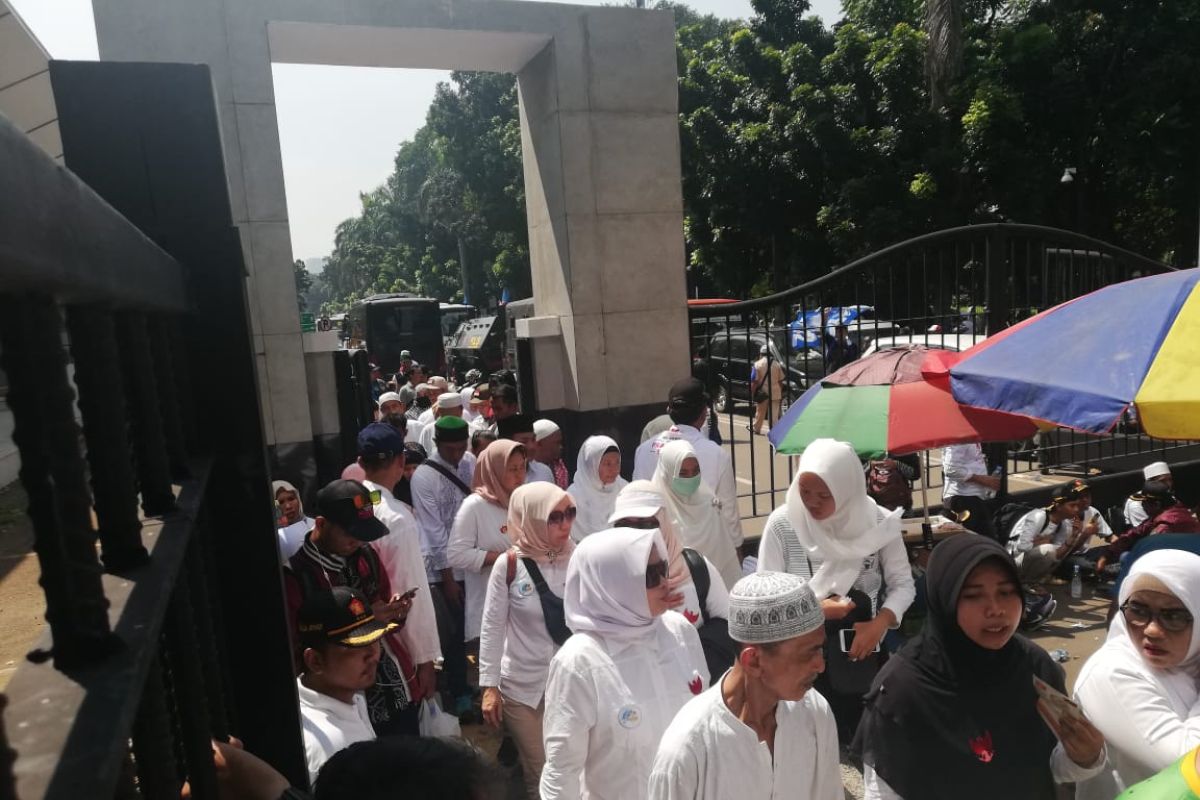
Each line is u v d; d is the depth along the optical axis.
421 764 1.20
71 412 0.63
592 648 2.38
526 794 3.84
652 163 6.66
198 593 1.15
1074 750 1.98
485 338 23.52
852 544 3.37
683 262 6.81
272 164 5.67
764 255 23.31
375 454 3.78
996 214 18.22
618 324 6.63
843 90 19.03
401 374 20.88
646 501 3.06
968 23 19.16
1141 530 6.05
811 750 2.01
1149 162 17.47
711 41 22.94
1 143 0.43
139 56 5.41
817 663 1.85
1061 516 5.91
